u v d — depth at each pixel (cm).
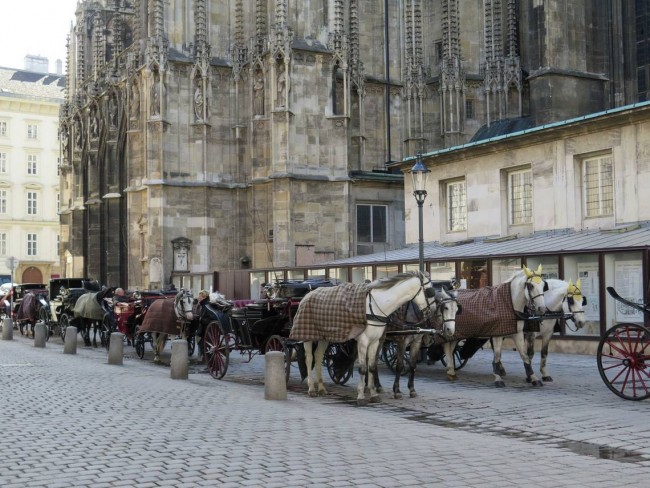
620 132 2809
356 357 1922
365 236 4634
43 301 3794
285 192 4397
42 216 9525
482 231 3369
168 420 1360
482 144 3297
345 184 4519
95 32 6147
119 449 1106
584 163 2984
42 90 9894
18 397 1639
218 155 4766
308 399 1725
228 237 4747
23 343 3462
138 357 2783
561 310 1938
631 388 1795
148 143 4631
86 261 6353
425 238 3681
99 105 6019
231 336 2120
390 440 1195
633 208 2764
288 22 4509
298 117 4469
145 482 924
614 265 2478
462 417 1466
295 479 939
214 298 2298
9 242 9312
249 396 1744
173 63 4669
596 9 4200
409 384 1731
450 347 2038
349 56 4738
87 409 1477
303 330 1709
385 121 5012
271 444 1148
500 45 4894
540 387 1869
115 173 5678
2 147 9312
